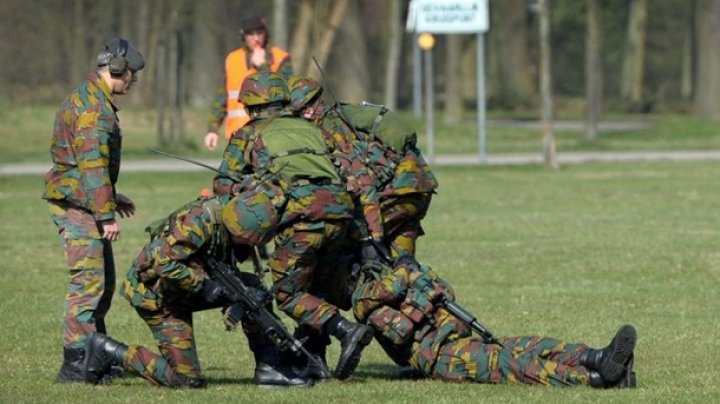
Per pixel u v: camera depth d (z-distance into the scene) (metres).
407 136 31.89
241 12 181.75
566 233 64.25
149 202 80.06
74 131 29.97
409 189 31.56
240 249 29.19
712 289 47.06
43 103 180.50
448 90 179.88
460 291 46.50
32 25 195.75
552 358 29.16
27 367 32.91
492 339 29.50
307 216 28.70
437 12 105.56
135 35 188.88
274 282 29.20
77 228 30.28
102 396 28.45
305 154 28.98
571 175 99.56
